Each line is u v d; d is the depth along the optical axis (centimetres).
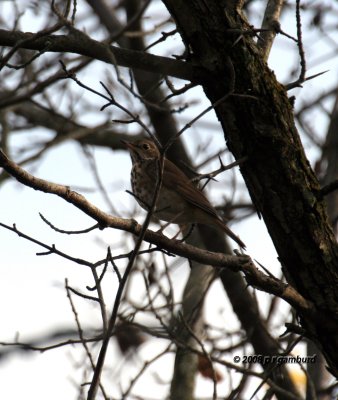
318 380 1184
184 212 1317
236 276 1345
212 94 881
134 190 1365
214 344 1309
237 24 852
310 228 868
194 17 852
